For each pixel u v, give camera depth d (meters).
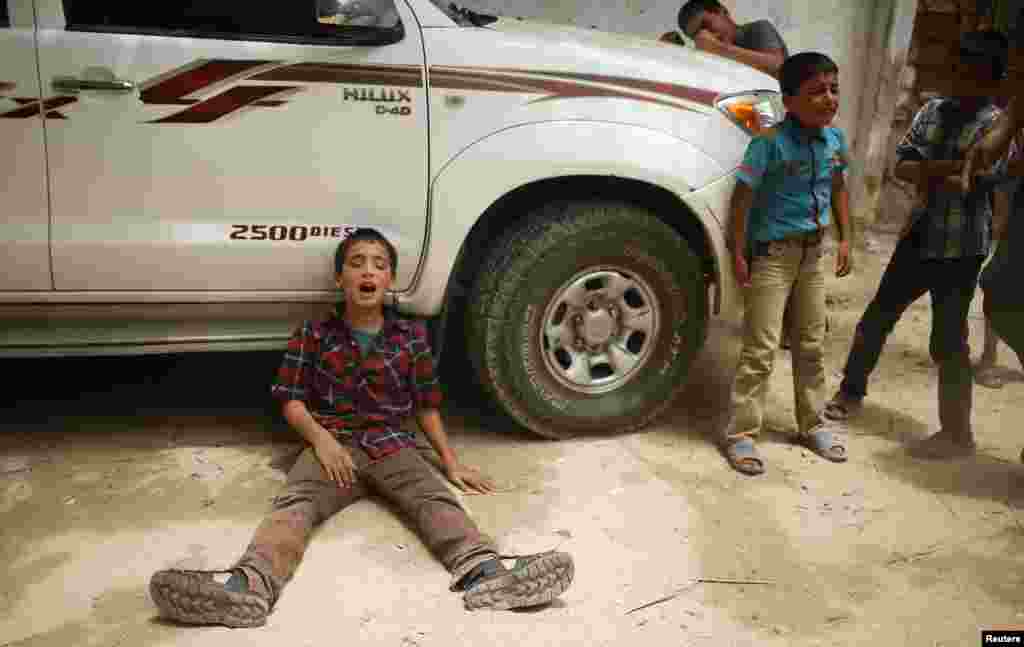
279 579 2.45
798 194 3.12
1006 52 3.16
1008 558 2.79
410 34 2.93
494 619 2.39
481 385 3.29
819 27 5.99
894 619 2.48
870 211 6.29
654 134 3.13
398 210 3.01
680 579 2.61
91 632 2.29
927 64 6.34
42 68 2.69
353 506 2.89
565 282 3.18
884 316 3.62
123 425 3.41
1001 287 3.16
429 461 3.20
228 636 2.29
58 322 2.96
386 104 2.92
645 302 3.33
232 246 2.91
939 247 3.30
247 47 2.80
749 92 3.30
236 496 2.94
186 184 2.85
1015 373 4.34
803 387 3.41
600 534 2.81
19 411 3.50
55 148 2.74
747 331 3.27
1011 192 3.54
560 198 3.25
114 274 2.87
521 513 2.89
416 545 2.71
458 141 3.00
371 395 2.91
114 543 2.66
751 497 3.08
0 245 2.75
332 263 3.02
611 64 3.10
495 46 3.00
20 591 2.44
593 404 3.37
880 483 3.23
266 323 3.12
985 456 3.47
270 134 2.87
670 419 3.68
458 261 3.18
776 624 2.43
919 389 4.12
